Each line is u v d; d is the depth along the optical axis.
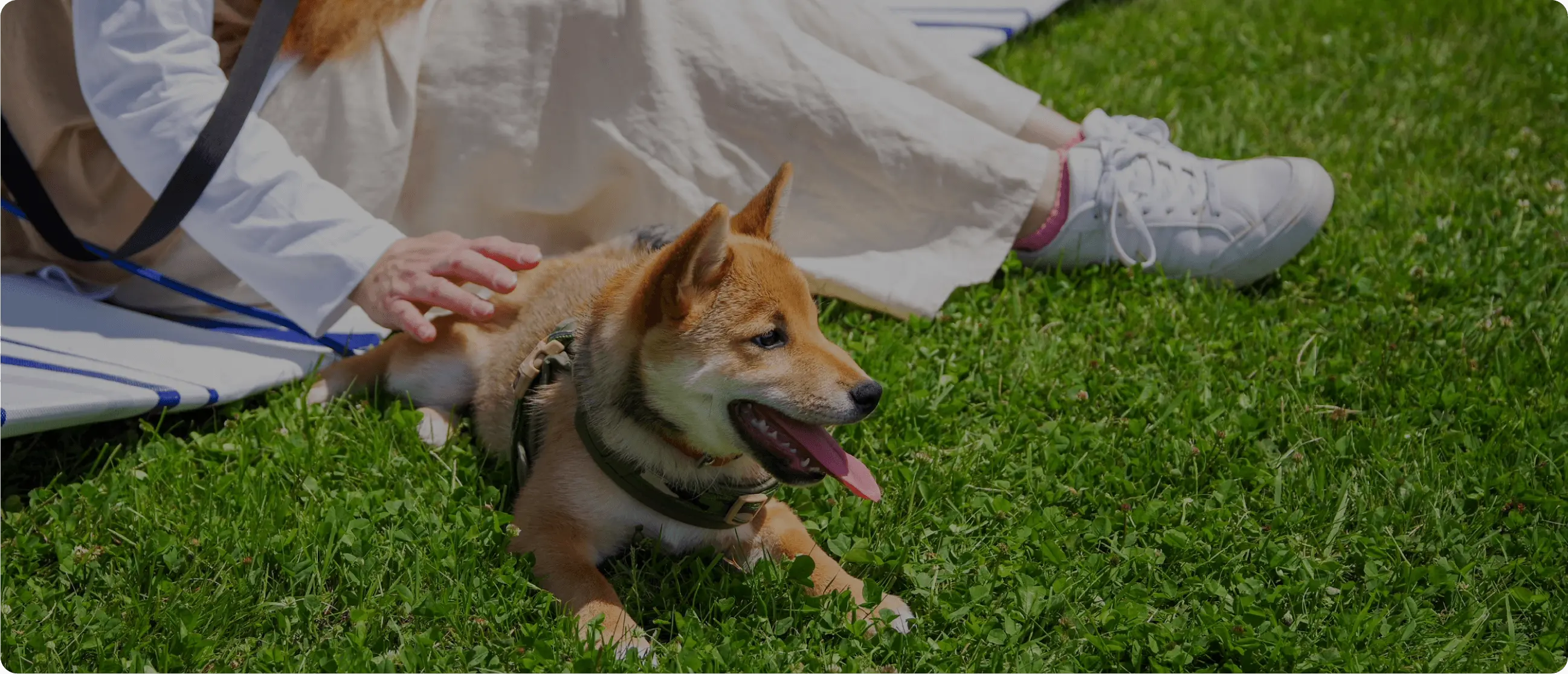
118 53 3.54
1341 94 6.51
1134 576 3.21
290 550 3.13
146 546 3.13
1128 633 2.94
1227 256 4.56
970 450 3.71
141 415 3.58
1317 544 3.34
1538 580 3.18
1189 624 3.01
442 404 3.92
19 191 4.00
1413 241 4.90
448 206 4.26
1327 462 3.64
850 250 4.46
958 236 4.46
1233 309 4.48
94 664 2.83
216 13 3.96
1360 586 3.15
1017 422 3.83
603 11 4.03
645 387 3.00
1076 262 4.67
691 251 2.86
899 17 4.77
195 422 3.84
